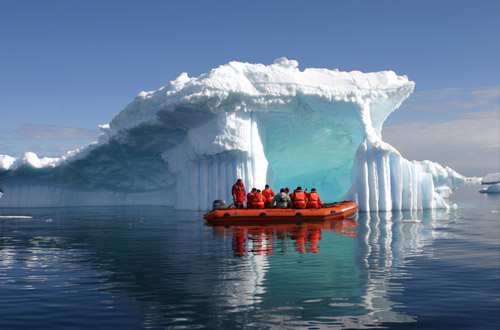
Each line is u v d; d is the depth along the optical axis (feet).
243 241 34.30
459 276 21.06
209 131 71.41
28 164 95.14
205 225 48.96
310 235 37.73
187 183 79.56
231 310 16.08
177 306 16.69
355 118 76.18
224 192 70.54
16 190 101.65
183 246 31.91
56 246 32.81
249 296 17.88
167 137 83.20
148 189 104.17
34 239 37.32
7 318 15.58
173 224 50.42
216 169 71.92
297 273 21.93
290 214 52.60
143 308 16.48
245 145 69.67
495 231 39.81
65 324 14.92
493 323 14.51
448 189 143.84
